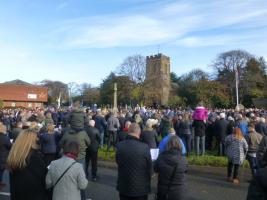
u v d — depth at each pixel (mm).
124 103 80375
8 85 89750
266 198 4094
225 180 13406
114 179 13516
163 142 10273
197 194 11258
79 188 5555
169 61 96375
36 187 5445
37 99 93625
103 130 20281
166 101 79875
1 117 28906
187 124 17922
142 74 80562
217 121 17984
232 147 12898
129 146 6816
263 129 16562
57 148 12445
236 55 80750
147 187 6797
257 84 78688
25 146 5520
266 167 4238
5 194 10914
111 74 89562
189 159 16062
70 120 10438
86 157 13617
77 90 106125
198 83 70938
